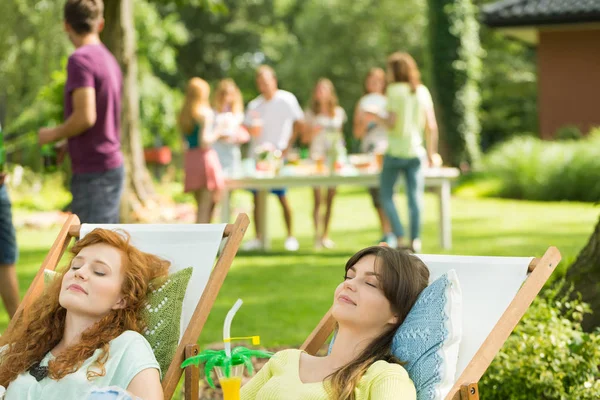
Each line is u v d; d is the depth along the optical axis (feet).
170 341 10.58
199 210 31.42
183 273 10.91
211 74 134.72
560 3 64.08
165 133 78.69
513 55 107.76
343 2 112.88
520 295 9.75
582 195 55.06
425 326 9.59
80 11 18.93
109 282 10.19
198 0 44.57
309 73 113.09
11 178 57.41
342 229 42.52
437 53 73.41
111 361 9.88
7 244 17.62
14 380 10.29
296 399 9.51
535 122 100.32
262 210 34.96
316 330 11.06
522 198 57.31
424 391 9.43
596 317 15.29
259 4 132.87
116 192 19.21
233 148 33.96
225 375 9.18
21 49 60.13
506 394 12.71
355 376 9.26
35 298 11.61
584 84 65.67
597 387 12.46
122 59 42.06
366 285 9.71
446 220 33.32
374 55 111.96
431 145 32.22
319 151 34.37
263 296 24.43
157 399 9.77
